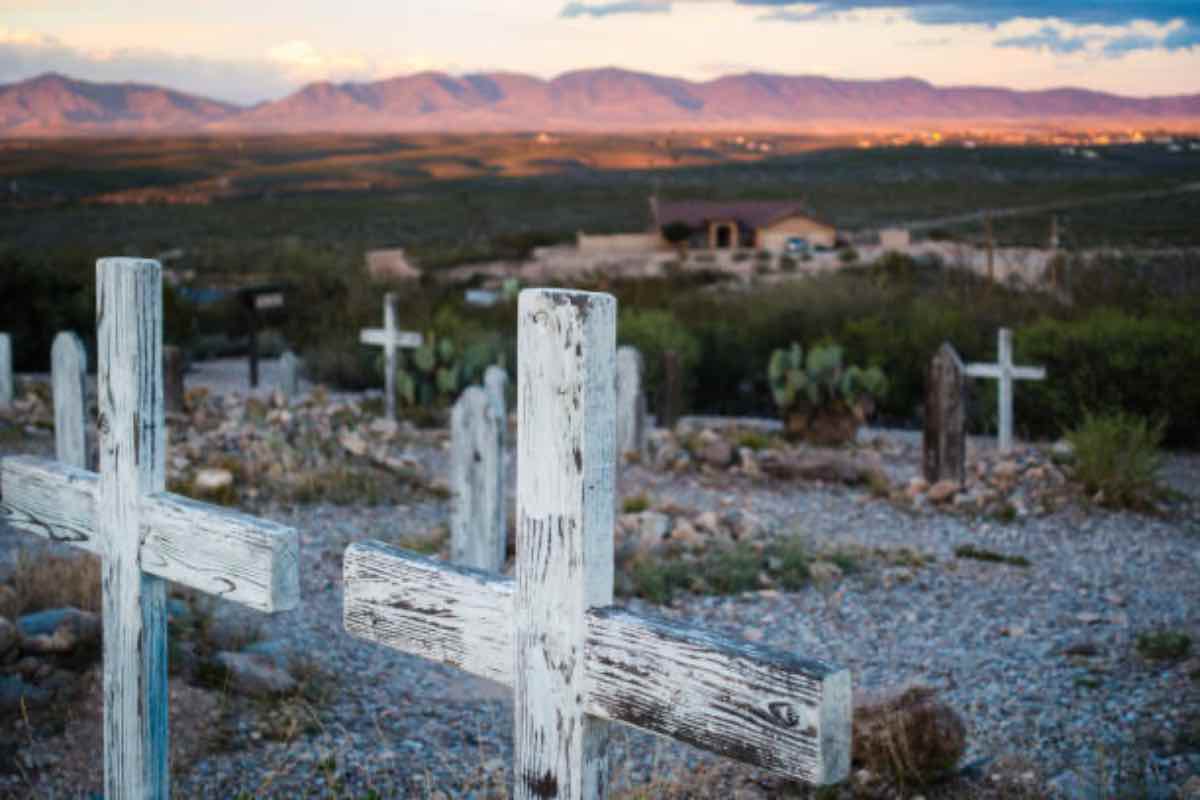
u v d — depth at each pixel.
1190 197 98.25
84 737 4.03
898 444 12.77
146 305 2.65
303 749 4.17
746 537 7.95
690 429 12.62
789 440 12.67
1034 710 4.76
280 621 5.79
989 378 14.34
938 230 75.19
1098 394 13.38
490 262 56.41
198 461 9.31
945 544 8.43
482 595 2.06
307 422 11.00
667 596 6.76
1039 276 20.50
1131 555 8.11
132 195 189.25
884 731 3.90
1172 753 4.15
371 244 72.69
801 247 64.56
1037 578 7.43
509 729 4.57
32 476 2.97
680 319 20.19
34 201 138.75
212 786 3.82
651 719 1.80
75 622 4.61
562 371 1.84
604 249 66.00
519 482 1.94
